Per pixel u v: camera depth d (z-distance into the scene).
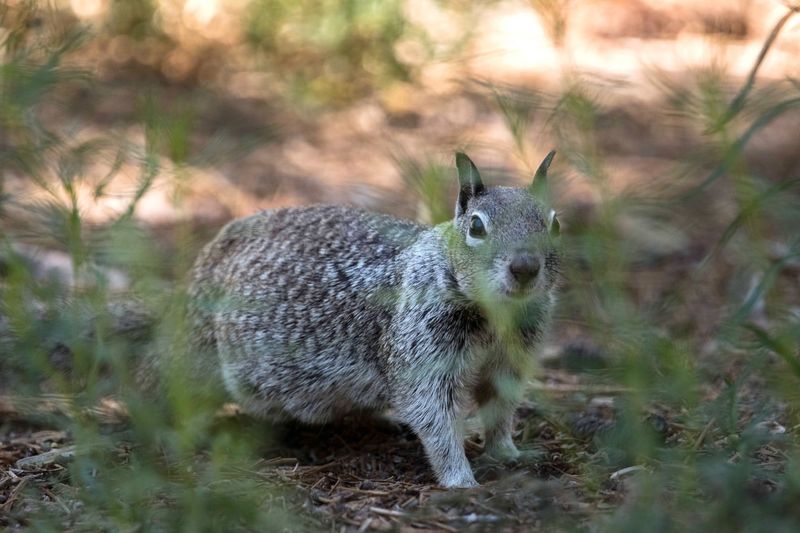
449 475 9.98
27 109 10.17
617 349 9.29
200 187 18.56
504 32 25.80
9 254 9.25
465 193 9.92
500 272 9.16
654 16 27.75
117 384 11.13
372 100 23.34
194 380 11.40
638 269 15.39
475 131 20.92
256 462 10.57
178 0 24.59
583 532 8.18
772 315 9.45
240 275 11.33
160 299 10.67
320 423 11.23
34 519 8.86
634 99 22.88
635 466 9.55
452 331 9.97
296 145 21.14
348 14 23.33
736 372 12.00
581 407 11.70
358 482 10.11
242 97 23.08
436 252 10.02
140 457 9.74
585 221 14.03
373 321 10.55
